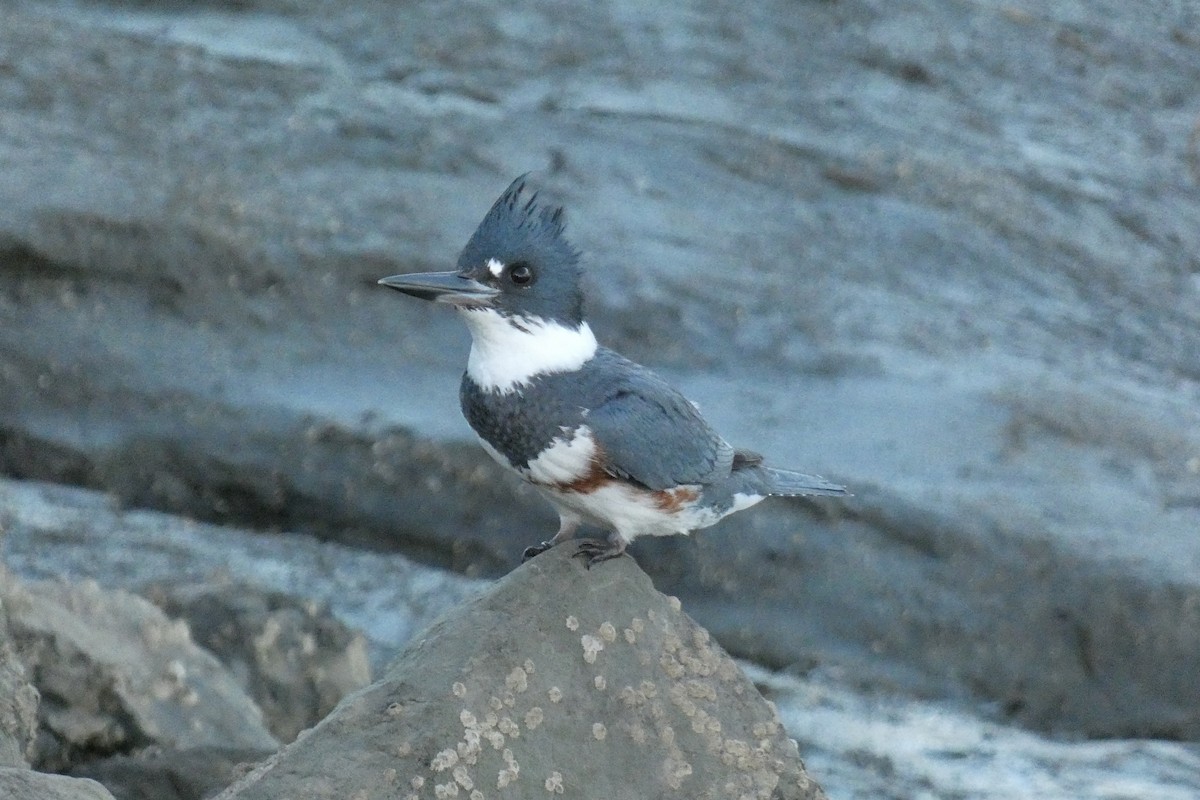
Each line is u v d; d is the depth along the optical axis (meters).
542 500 13.70
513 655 6.49
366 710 6.27
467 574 13.62
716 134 19.69
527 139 19.00
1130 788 11.72
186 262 15.34
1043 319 17.59
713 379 15.41
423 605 13.03
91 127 17.94
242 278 15.40
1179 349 17.58
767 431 14.48
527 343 7.39
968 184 19.64
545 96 20.23
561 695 6.48
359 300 15.45
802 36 22.28
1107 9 24.39
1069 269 18.64
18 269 15.12
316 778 6.07
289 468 14.03
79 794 5.76
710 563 13.20
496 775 6.24
